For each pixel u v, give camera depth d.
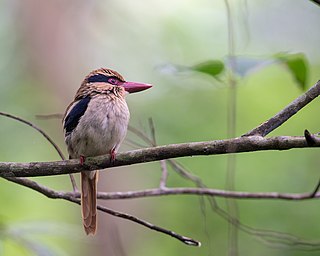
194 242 5.81
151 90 14.06
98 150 6.59
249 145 4.87
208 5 15.86
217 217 11.43
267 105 13.10
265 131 5.02
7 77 15.45
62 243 12.73
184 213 12.03
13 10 16.08
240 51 9.71
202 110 13.46
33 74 15.75
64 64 16.06
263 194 6.78
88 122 6.45
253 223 10.69
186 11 16.05
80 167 5.56
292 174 11.66
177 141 13.07
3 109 14.63
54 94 15.76
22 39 15.95
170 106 13.70
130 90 6.84
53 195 6.38
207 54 15.47
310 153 11.77
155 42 16.08
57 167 5.53
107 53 16.30
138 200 14.22
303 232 10.62
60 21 16.19
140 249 13.79
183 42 15.76
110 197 6.69
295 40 14.71
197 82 13.84
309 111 12.49
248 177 11.67
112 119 6.52
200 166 11.88
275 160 11.80
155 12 16.33
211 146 5.01
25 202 13.19
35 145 14.14
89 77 6.89
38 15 16.09
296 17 14.82
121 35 16.39
